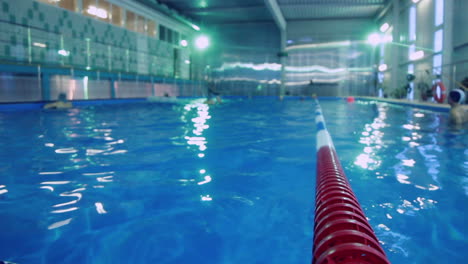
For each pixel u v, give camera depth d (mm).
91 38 12211
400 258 1299
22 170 2600
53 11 10570
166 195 2049
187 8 17203
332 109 9945
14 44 9344
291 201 1955
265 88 21438
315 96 19281
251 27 21047
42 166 2732
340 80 20453
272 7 14727
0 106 8203
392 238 1465
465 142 3953
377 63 19500
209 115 7695
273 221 1666
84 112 7992
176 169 2686
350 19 19859
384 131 4980
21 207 1839
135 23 14914
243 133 4832
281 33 20516
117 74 12742
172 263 1278
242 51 21359
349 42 20062
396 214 1733
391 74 15758
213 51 21609
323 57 20469
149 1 15023
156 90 16062
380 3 16562
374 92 19656
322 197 1633
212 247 1402
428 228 1561
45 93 9766
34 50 9953
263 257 1324
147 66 15922
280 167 2789
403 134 4656
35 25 9961
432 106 8641
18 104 8641
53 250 1379
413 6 13875
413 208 1818
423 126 5535
